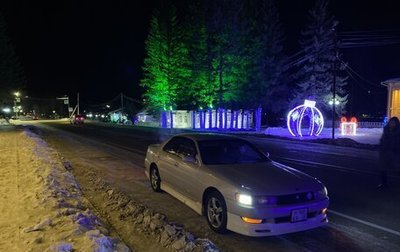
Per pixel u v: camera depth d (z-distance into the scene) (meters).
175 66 45.56
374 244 5.91
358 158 16.12
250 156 7.66
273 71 42.75
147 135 30.75
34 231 5.88
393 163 9.79
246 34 40.94
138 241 5.90
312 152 18.48
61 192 8.31
